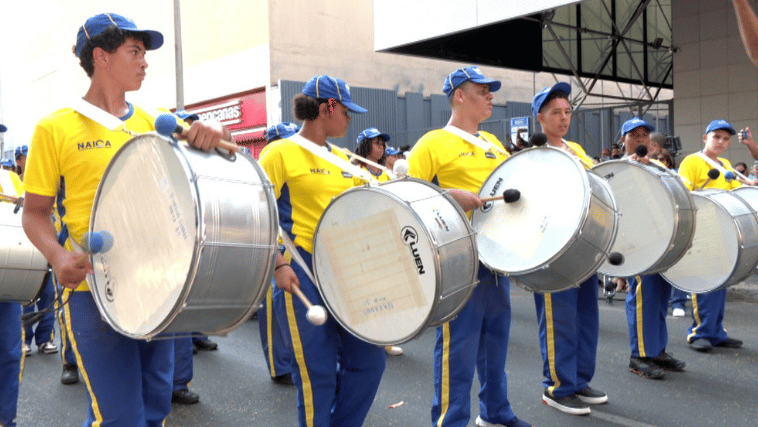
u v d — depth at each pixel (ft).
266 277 7.03
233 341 21.42
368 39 72.28
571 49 49.42
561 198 10.87
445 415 11.20
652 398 14.51
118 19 7.91
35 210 7.73
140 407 7.95
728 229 16.01
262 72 67.26
